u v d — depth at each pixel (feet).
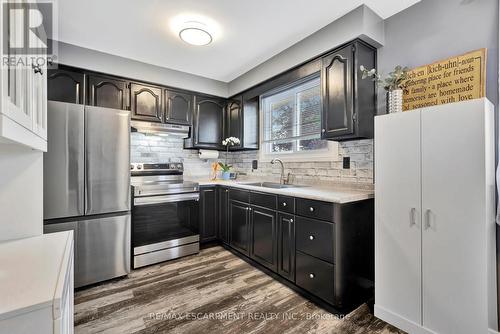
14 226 4.11
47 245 3.66
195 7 6.37
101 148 7.42
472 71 5.30
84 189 7.12
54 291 2.34
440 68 5.78
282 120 10.69
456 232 4.55
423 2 6.15
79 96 8.64
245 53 9.04
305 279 6.52
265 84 10.00
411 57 6.38
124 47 8.58
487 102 4.34
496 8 5.07
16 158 4.17
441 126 4.73
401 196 5.29
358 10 6.40
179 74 10.78
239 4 6.26
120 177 7.77
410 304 5.16
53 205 6.66
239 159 13.16
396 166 5.38
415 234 5.09
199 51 8.87
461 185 4.49
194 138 11.45
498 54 5.00
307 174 9.26
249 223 8.74
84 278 7.06
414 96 6.19
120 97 9.50
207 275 7.86
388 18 6.86
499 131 4.90
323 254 6.05
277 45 8.42
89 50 8.68
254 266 8.54
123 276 7.74
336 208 5.78
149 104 10.14
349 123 6.71
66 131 6.86
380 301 5.66
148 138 11.16
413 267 5.11
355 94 6.59
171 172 11.18
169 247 9.04
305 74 8.19
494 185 4.76
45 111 4.21
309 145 9.43
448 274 4.65
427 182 4.91
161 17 6.81
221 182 10.66
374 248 6.14
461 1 5.54
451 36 5.68
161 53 9.07
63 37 7.89
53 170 6.67
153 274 7.96
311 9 6.47
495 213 4.75
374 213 6.12
